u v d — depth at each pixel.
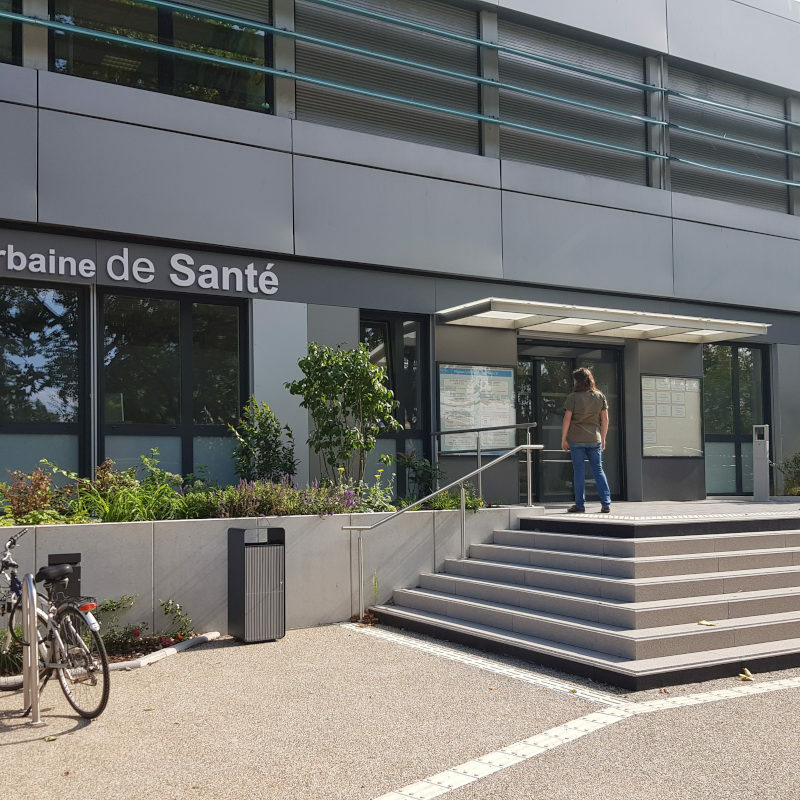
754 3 16.03
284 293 11.38
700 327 12.78
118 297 10.52
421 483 12.05
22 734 5.37
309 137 11.57
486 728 5.39
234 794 4.36
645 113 14.88
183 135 10.71
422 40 12.82
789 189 16.47
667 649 6.76
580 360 14.49
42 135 9.90
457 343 12.71
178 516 8.71
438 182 12.52
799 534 9.09
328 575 9.17
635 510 11.30
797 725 5.34
